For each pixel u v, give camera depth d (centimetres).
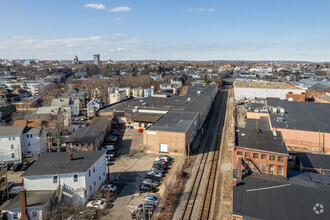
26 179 3653
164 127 5997
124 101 10625
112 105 9644
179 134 5553
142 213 3388
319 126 6084
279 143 4053
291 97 10994
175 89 14600
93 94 14038
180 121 6512
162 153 5747
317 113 7212
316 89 11694
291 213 2925
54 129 5947
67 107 9238
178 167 4909
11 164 5384
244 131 4431
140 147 6197
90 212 3441
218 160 5334
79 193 3681
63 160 4069
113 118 8188
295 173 3969
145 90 13925
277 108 7319
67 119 7981
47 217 3269
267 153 3872
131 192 4128
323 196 3253
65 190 3700
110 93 12850
